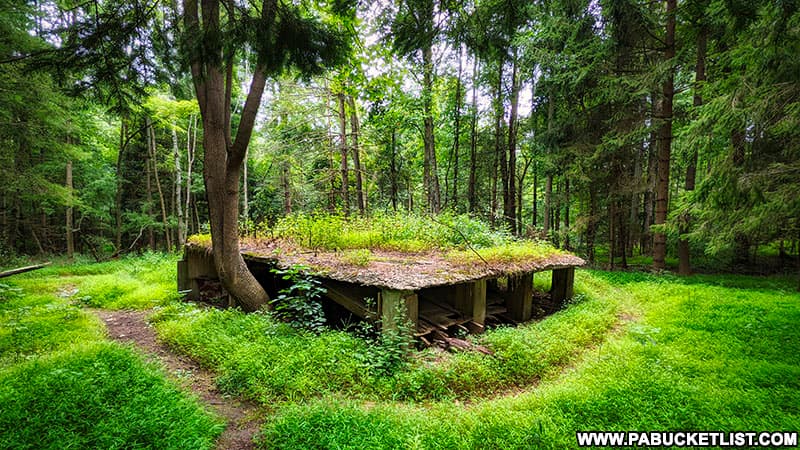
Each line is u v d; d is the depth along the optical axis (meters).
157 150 18.92
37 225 16.52
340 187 16.59
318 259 6.48
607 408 3.28
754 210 6.58
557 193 14.18
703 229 8.28
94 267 12.28
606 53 10.23
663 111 10.91
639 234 15.08
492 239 8.56
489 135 17.12
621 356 4.59
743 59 6.08
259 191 18.02
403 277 5.12
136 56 5.02
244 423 3.33
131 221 18.28
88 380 3.54
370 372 4.07
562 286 8.16
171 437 2.81
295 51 4.27
